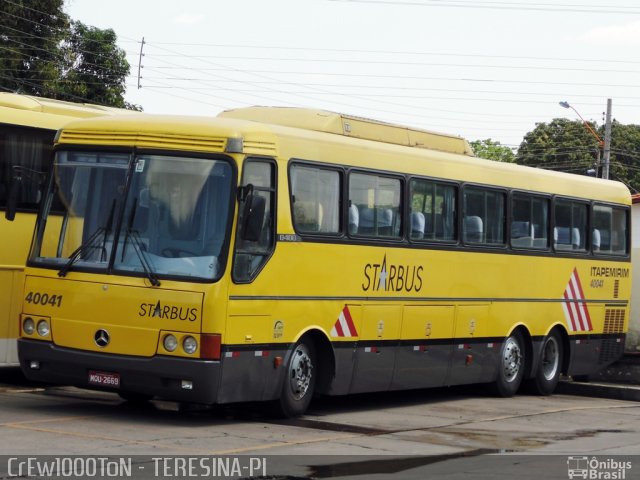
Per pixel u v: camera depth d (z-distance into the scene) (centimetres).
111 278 1466
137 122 1518
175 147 1490
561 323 2278
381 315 1767
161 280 1445
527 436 1557
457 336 1969
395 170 1805
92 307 1471
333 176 1670
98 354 1464
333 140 1681
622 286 2494
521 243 2144
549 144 7869
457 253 1952
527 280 2162
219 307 1437
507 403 2050
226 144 1477
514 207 2122
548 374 2275
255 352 1508
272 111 1777
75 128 1556
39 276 1519
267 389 1546
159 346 1437
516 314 2134
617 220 2483
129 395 1723
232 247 1457
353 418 1691
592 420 1809
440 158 1920
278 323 1551
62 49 4812
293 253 1577
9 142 1784
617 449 1448
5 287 1778
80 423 1441
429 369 1903
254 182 1515
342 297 1680
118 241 1480
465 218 1981
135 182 1495
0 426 1372
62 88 4747
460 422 1702
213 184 1470
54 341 1498
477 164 2020
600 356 2431
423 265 1866
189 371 1424
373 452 1330
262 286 1516
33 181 1809
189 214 1467
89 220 1509
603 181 2448
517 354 2164
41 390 1859
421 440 1464
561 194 2273
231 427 1491
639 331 2706
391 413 1794
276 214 1545
